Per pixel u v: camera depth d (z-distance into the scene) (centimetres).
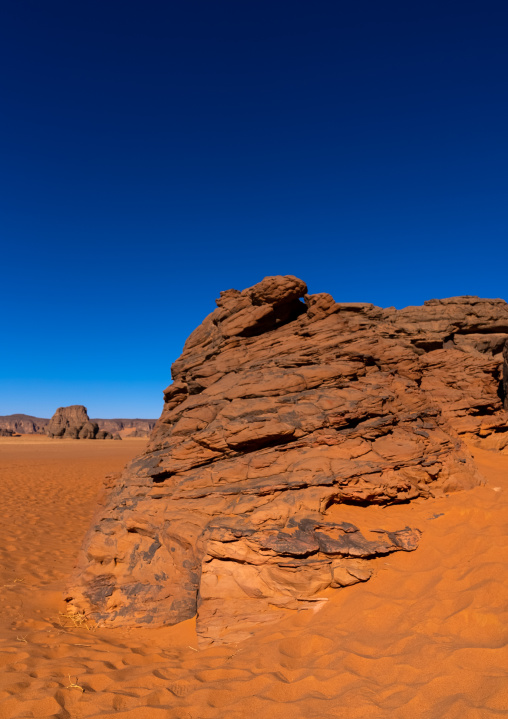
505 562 521
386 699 371
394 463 734
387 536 617
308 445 773
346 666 428
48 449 5556
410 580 541
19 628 615
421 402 940
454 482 746
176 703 407
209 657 504
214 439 799
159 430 1103
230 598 573
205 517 688
